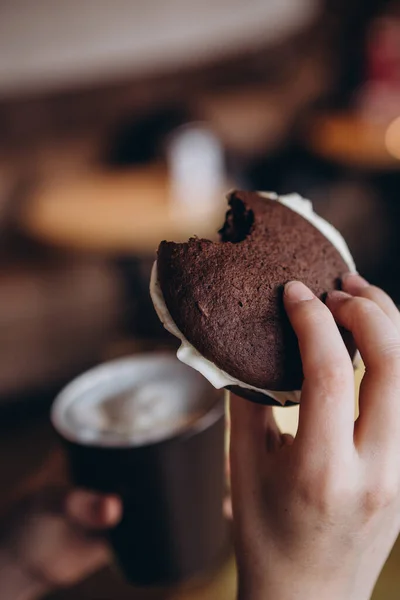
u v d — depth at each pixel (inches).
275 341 12.0
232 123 63.9
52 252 45.8
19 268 45.6
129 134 49.9
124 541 15.1
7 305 42.1
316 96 69.3
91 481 14.7
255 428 12.5
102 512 14.5
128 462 14.0
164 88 63.8
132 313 41.4
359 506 11.0
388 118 54.7
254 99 67.6
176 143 41.2
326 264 12.9
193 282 11.9
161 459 14.1
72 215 38.1
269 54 71.0
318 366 10.8
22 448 37.3
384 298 12.3
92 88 57.8
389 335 11.3
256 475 12.2
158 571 15.4
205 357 12.0
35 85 32.4
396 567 16.1
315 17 73.5
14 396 42.3
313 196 50.9
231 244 12.5
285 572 11.8
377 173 51.7
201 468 14.6
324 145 51.4
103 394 15.8
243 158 58.6
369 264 53.6
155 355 16.8
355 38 75.5
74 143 56.3
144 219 36.2
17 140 54.1
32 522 16.4
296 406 12.4
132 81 60.6
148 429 14.4
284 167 53.8
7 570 16.5
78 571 16.9
